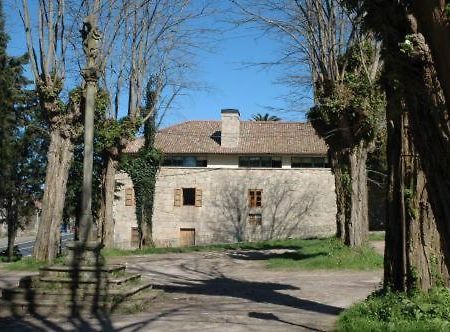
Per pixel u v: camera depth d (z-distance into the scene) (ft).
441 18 13.87
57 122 66.74
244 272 62.75
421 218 27.04
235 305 35.96
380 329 23.41
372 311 26.16
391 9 18.15
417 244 26.96
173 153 163.84
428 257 26.84
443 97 15.17
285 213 152.15
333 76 68.28
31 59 66.95
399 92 17.58
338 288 46.62
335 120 69.21
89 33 39.68
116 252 92.48
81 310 32.04
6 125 112.47
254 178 153.69
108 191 97.30
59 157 66.74
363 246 69.67
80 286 33.24
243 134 171.42
